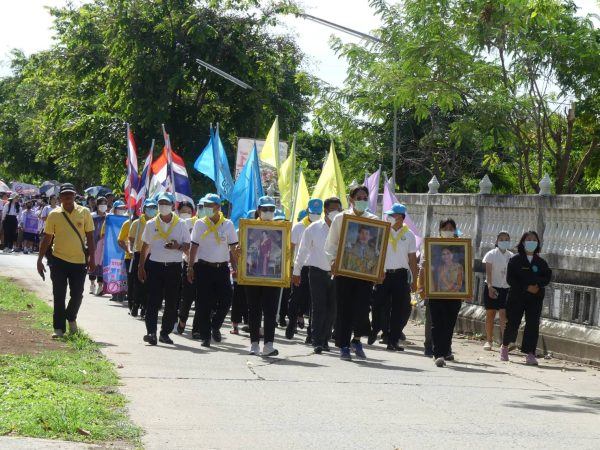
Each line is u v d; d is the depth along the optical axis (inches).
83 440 300.4
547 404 426.6
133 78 1712.6
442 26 872.9
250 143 956.0
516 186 1541.6
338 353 584.1
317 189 735.7
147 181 847.7
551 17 735.7
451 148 1498.5
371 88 958.4
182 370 467.5
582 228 642.2
